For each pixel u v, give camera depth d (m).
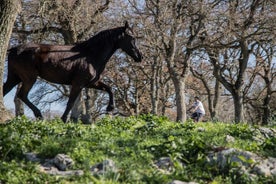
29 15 33.00
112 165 8.27
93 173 8.12
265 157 9.62
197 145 9.66
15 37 36.19
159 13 33.97
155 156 9.71
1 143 9.61
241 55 41.78
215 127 15.24
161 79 48.72
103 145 10.05
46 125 12.76
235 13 34.50
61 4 31.12
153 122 14.98
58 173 8.34
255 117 56.81
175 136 12.09
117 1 35.72
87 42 16.45
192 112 31.25
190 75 55.75
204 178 8.59
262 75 49.69
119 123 15.66
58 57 15.78
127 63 49.19
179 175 8.30
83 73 16.12
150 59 45.09
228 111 70.88
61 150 9.60
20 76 15.73
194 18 36.19
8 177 7.87
